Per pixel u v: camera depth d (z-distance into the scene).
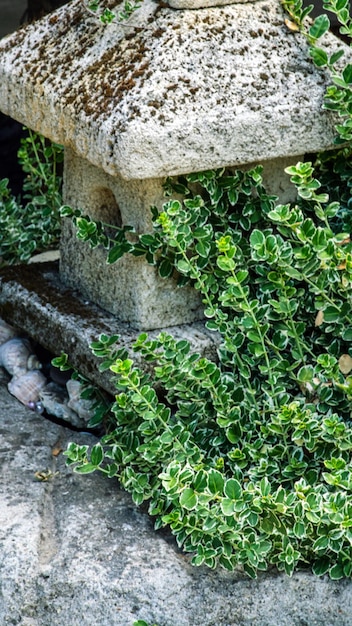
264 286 2.67
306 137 2.78
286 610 2.50
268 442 2.63
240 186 2.86
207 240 2.75
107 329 2.95
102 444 2.94
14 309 3.27
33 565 2.51
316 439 2.55
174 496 2.40
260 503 2.35
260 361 2.83
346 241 2.85
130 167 2.58
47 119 2.93
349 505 2.36
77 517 2.65
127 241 2.81
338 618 2.51
